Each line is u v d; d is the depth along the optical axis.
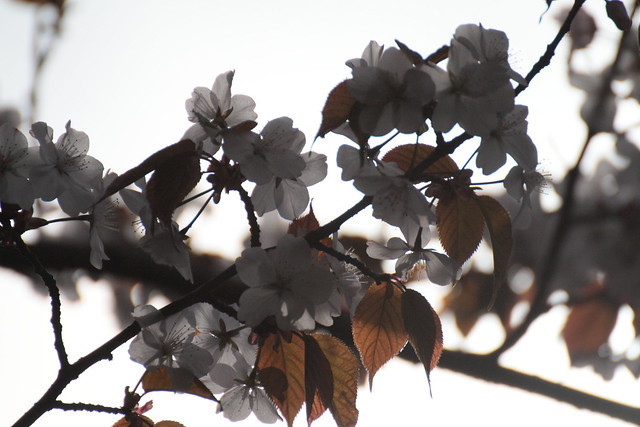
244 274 1.69
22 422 1.68
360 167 1.68
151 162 1.67
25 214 1.71
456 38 1.68
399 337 1.71
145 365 1.70
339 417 1.70
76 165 1.72
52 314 1.70
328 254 1.72
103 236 1.74
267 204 1.72
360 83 1.68
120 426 1.70
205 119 1.69
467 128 1.67
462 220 1.72
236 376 1.72
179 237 1.70
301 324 1.69
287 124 1.70
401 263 1.74
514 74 1.68
